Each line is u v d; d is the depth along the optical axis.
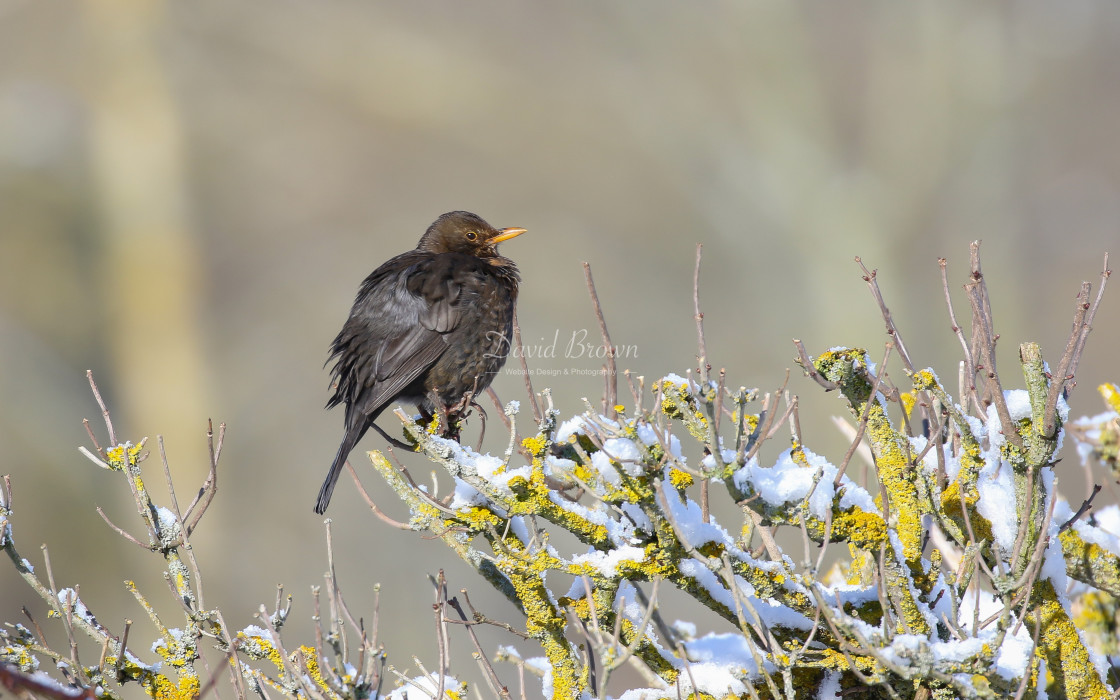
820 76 20.52
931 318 19.89
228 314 19.61
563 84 20.42
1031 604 3.68
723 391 3.30
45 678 3.68
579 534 3.47
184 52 19.94
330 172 20.05
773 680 3.62
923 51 20.20
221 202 19.89
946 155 20.22
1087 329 3.25
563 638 3.60
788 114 20.42
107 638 3.74
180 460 18.08
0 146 19.16
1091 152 20.58
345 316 19.53
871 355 19.44
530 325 19.05
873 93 20.52
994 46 20.16
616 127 20.38
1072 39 20.30
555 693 3.64
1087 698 3.63
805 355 3.54
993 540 3.62
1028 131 20.56
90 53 19.78
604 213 20.19
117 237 19.47
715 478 3.25
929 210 20.27
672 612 11.41
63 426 17.55
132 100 19.64
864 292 19.78
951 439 3.82
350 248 19.84
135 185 19.56
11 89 19.53
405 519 15.84
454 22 20.33
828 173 20.36
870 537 3.43
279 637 3.48
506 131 20.22
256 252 19.84
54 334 18.67
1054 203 20.62
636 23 20.41
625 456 3.31
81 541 16.70
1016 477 3.44
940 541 4.14
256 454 18.31
